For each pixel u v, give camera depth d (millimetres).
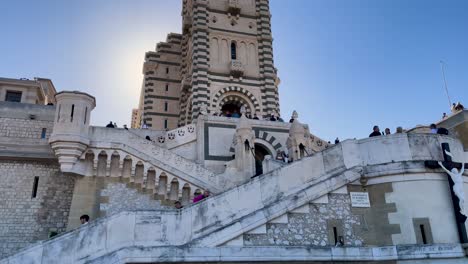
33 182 27656
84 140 25750
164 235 14594
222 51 43938
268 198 16781
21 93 41062
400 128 22812
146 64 52562
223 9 45906
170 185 26219
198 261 13289
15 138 28391
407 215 15953
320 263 14414
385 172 16531
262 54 44812
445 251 15055
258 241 14836
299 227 15547
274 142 35469
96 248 13891
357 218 16328
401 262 14914
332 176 16719
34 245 13484
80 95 26516
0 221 26328
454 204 16047
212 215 15602
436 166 16453
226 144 33719
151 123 50562
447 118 26688
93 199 25688
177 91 52656
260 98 43000
